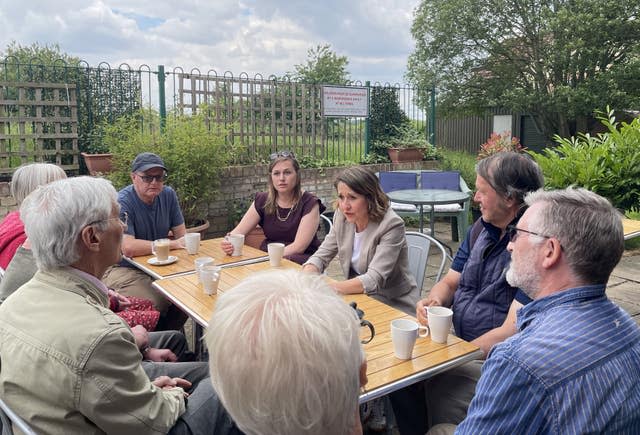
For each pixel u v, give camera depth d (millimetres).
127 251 3326
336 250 3170
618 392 1111
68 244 1533
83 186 1610
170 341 2490
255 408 812
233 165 7191
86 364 1307
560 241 1256
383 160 8789
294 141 7977
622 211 6027
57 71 6207
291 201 3855
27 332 1385
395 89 9156
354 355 856
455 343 1954
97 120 6488
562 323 1194
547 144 16328
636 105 13883
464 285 2369
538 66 15297
